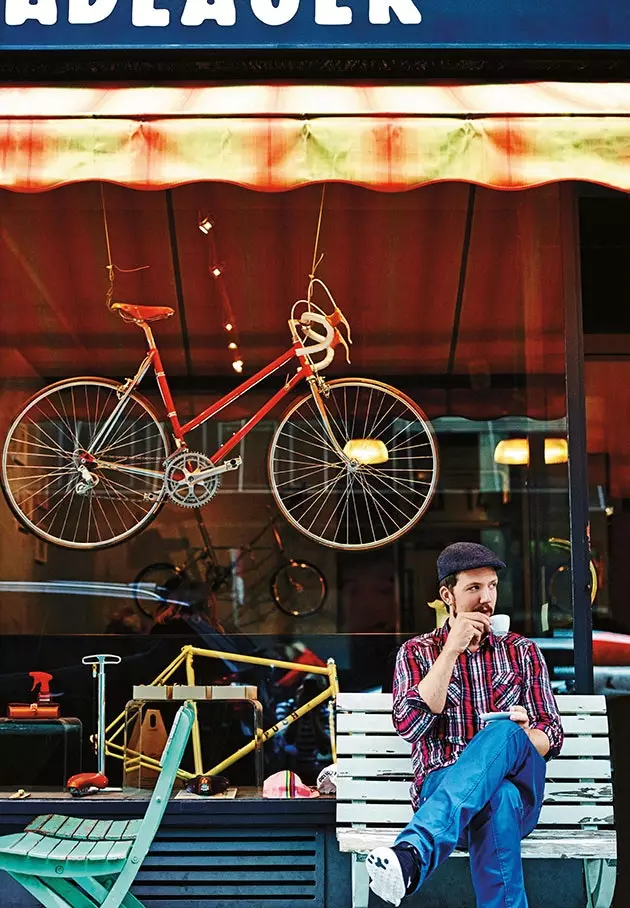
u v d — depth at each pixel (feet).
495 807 10.73
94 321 19.81
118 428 19.99
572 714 13.60
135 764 15.46
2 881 13.39
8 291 19.44
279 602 20.47
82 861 11.03
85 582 20.27
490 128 13.64
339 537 20.65
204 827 13.58
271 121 13.74
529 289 17.87
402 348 20.42
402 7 14.58
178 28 14.64
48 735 15.61
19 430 20.21
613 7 14.61
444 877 13.25
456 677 12.25
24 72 15.16
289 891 13.46
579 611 14.87
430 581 20.30
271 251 18.72
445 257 18.63
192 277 19.19
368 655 19.08
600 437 17.15
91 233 18.15
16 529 20.15
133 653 18.83
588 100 14.12
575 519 15.07
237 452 19.99
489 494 20.35
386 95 14.47
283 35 14.62
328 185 16.90
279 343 19.94
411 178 13.62
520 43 14.56
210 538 20.71
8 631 19.76
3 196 17.10
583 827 13.14
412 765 12.50
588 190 15.66
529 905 13.30
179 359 19.88
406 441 20.52
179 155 13.67
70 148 13.66
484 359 20.31
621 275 17.07
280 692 17.33
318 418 20.38
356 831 12.93
